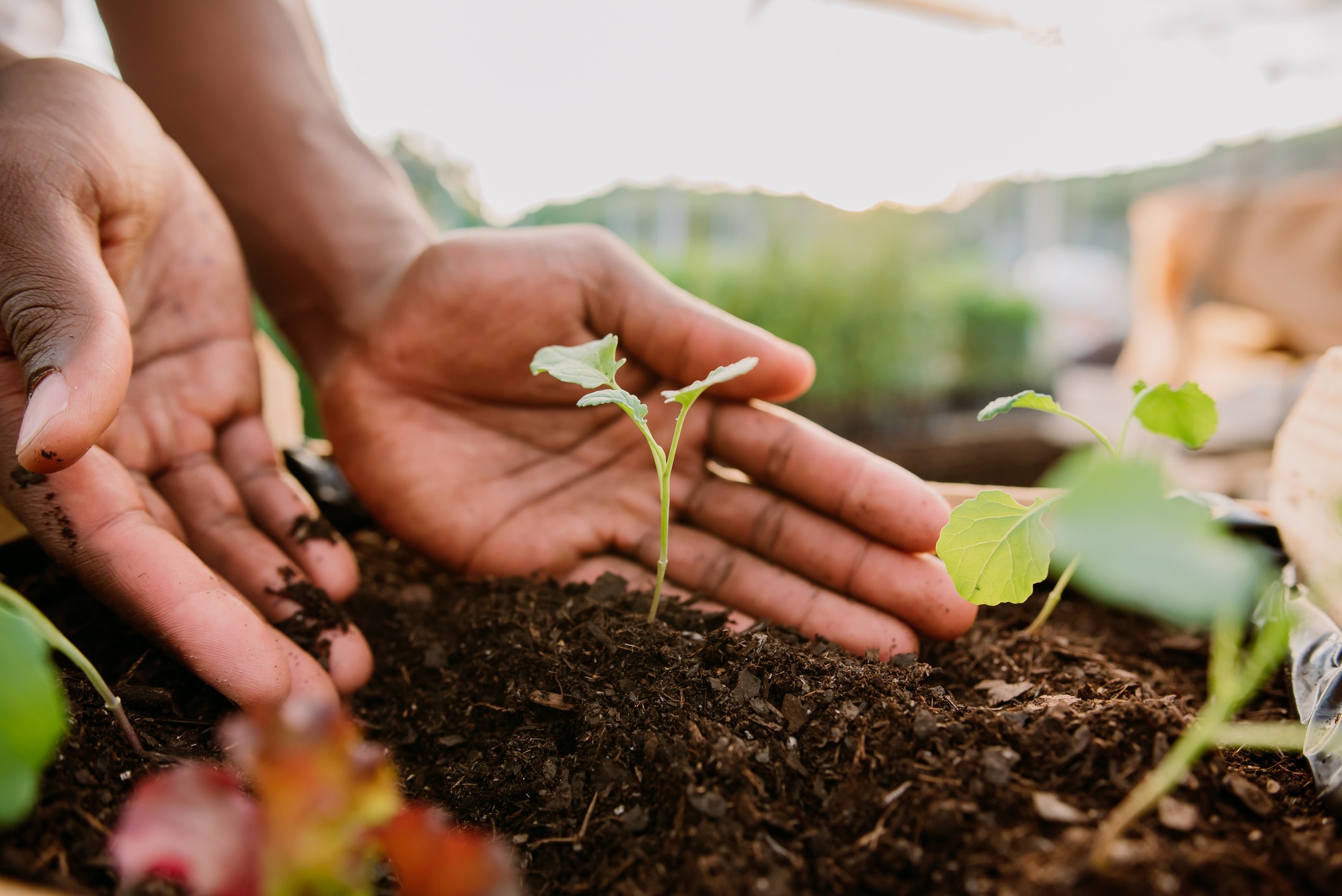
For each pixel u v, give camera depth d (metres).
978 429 0.82
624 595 0.24
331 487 0.30
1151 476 0.16
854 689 0.20
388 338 0.26
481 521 0.26
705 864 0.17
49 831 0.16
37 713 0.14
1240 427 0.69
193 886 0.16
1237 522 0.23
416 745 0.21
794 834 0.17
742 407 0.26
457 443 0.27
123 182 0.22
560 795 0.19
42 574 0.23
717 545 0.25
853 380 0.86
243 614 0.20
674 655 0.21
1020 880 0.16
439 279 0.26
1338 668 0.19
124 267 0.23
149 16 0.29
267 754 0.13
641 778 0.19
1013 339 0.95
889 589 0.23
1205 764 0.18
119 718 0.18
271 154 0.30
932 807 0.17
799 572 0.25
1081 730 0.18
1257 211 0.66
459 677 0.22
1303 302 0.63
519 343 0.26
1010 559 0.21
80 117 0.22
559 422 0.27
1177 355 0.74
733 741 0.19
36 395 0.18
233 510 0.24
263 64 0.30
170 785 0.14
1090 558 0.16
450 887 0.14
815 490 0.25
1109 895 0.15
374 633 0.24
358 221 0.30
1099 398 0.94
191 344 0.25
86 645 0.21
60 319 0.18
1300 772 0.19
